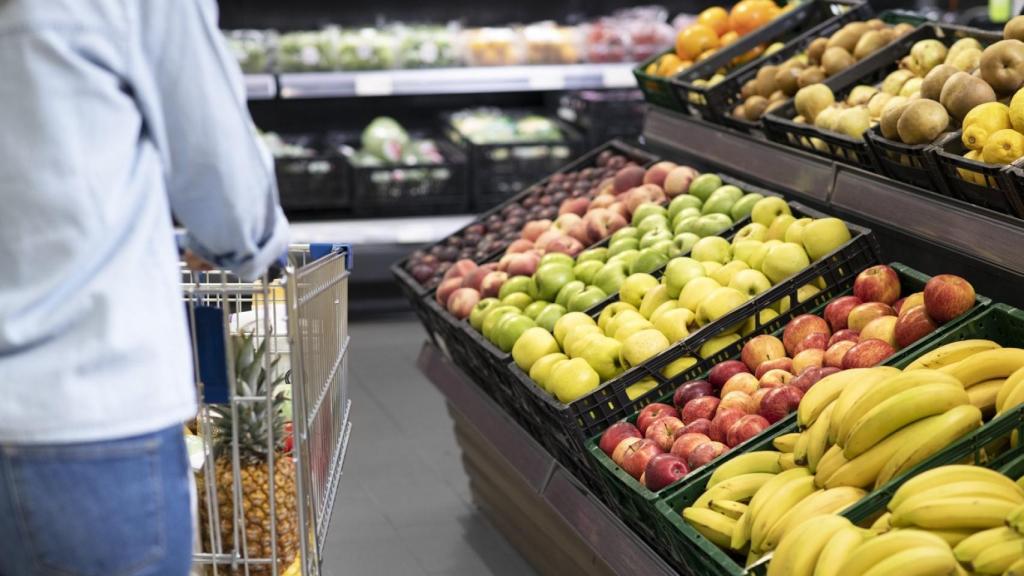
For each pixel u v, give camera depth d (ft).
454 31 20.44
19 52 4.60
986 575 5.25
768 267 9.12
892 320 8.00
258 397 6.45
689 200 11.07
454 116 21.27
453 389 11.99
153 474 4.82
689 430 7.79
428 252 12.94
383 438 14.49
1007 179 7.73
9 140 4.61
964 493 5.60
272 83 19.19
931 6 21.79
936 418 6.25
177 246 6.01
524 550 11.16
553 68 20.04
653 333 8.75
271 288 7.41
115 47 4.74
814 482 6.61
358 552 11.50
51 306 4.63
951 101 8.87
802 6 13.14
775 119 10.96
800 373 7.81
